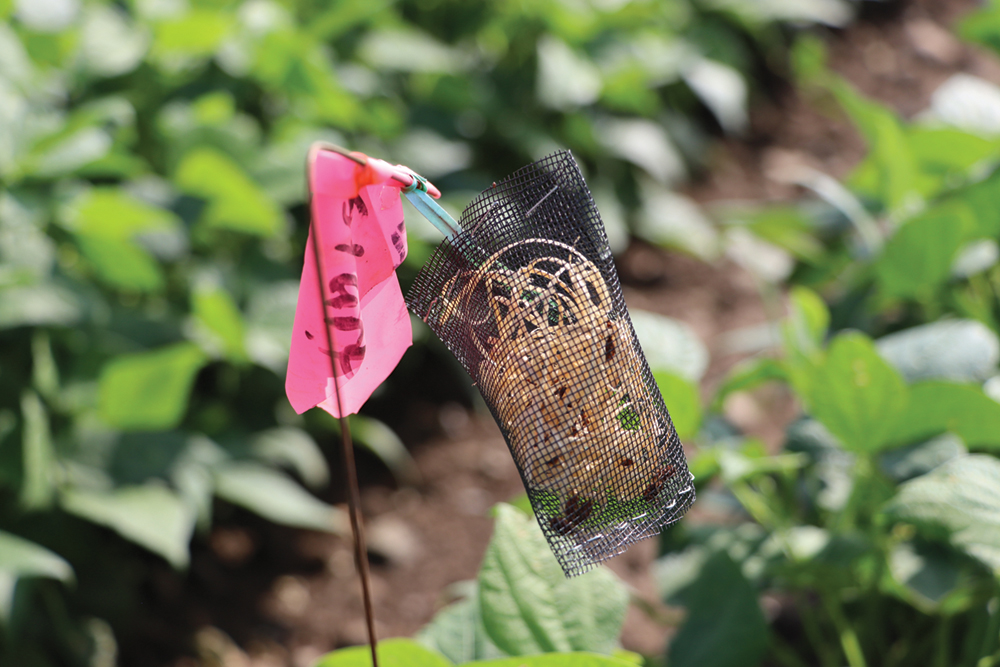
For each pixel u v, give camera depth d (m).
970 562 1.20
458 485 2.05
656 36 2.85
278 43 1.92
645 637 1.56
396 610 1.74
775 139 3.42
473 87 2.51
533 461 1.03
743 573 1.20
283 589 1.78
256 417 1.83
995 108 1.86
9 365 1.46
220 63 2.06
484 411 2.27
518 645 1.12
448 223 1.03
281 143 2.02
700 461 1.22
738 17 3.44
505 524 1.14
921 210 1.50
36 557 1.26
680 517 1.05
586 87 2.55
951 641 1.28
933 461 1.21
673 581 1.23
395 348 1.02
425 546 1.89
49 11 1.95
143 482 1.48
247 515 1.93
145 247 1.68
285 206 2.08
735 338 1.94
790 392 2.22
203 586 1.76
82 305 1.49
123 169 1.59
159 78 2.02
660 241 2.75
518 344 1.03
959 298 1.48
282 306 1.80
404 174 1.01
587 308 1.03
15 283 1.34
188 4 2.17
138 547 1.76
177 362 1.46
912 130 1.67
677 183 3.10
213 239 1.88
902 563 1.22
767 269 1.94
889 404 1.19
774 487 1.42
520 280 1.03
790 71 3.74
